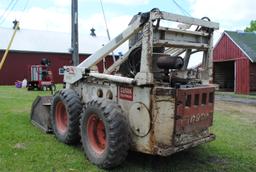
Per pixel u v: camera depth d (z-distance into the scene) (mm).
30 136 5852
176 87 4137
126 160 4789
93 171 4332
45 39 25203
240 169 4680
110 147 4242
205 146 5723
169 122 4105
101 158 4402
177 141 4188
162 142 4133
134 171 4395
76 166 4480
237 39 21203
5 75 22516
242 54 20250
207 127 4668
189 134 4352
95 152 4586
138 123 4293
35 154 4891
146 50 4121
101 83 4902
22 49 23031
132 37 4859
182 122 4152
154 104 4121
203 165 4773
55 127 5680
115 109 4332
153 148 4125
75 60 11375
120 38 4680
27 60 23312
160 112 4117
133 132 4371
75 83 5500
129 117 4422
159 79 4422
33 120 6879
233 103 13570
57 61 24469
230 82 24312
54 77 24328
